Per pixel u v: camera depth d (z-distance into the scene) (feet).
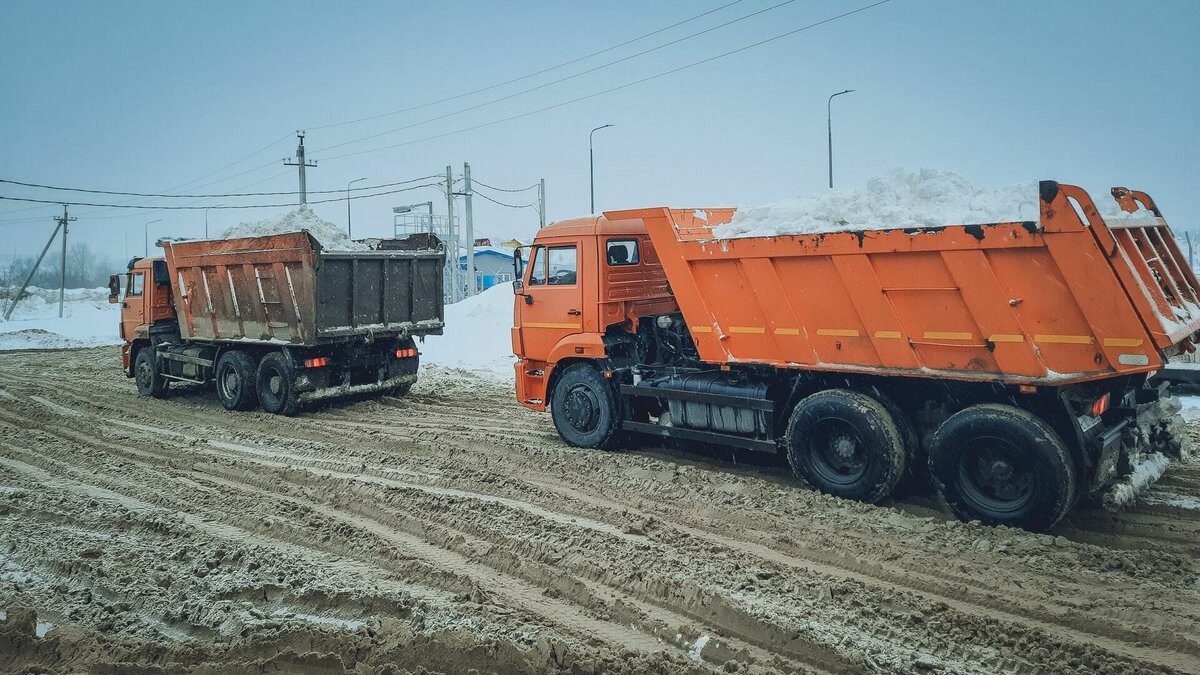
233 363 44.60
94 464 32.12
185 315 47.91
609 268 32.40
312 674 15.74
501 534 22.72
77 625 17.83
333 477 29.12
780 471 28.84
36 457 33.53
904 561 20.26
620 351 32.89
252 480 29.53
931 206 23.93
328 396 43.45
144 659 16.40
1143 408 24.73
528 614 17.69
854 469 24.97
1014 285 21.68
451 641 16.21
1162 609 17.19
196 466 31.81
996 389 22.62
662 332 33.04
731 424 28.12
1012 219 21.85
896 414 24.53
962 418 22.54
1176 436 25.41
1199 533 21.68
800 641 16.15
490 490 27.45
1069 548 20.54
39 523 24.72
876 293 24.04
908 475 24.54
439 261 47.34
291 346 42.09
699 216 30.40
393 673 15.48
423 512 24.98
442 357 65.05
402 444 34.71
